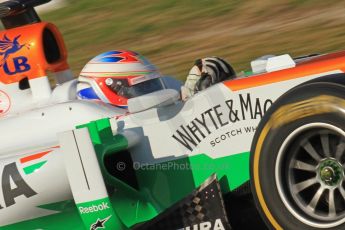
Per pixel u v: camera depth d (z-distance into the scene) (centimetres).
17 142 1997
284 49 4147
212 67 1942
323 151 1534
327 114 1499
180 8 5250
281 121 1552
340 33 4178
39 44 2158
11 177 1805
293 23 4578
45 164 1781
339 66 1666
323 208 1544
